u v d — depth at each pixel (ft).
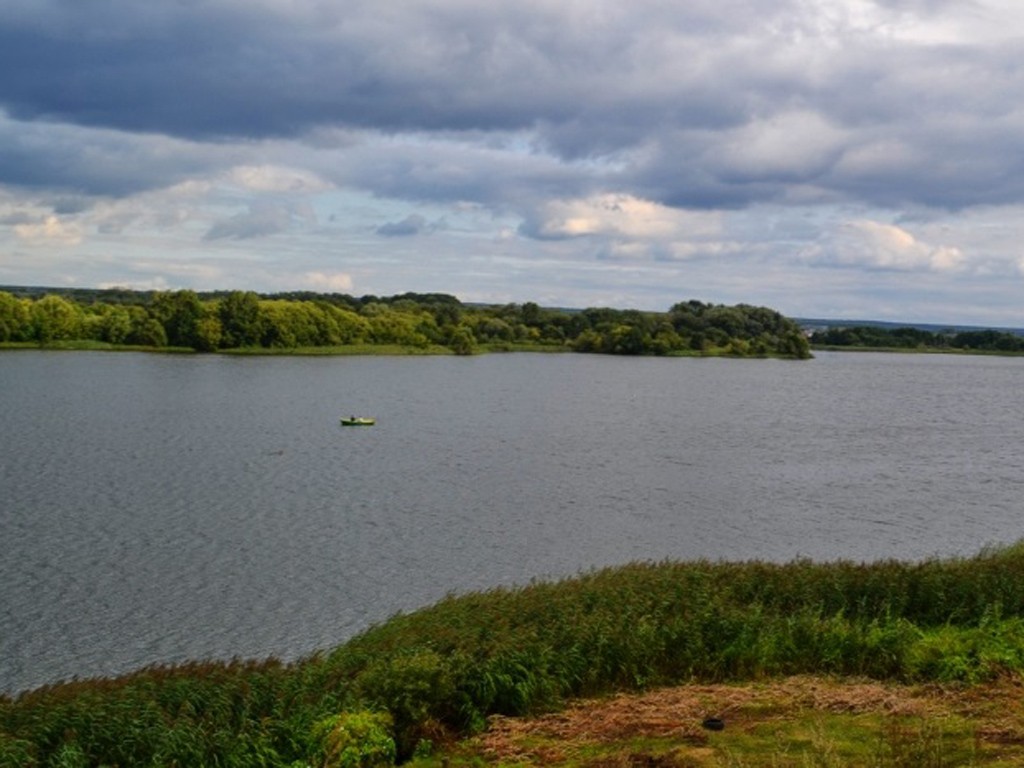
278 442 223.30
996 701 41.14
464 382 439.22
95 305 634.02
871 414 343.46
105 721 41.01
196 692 44.60
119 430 232.73
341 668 46.42
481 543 124.06
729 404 369.50
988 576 58.49
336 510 143.02
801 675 47.73
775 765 33.78
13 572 104.12
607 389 426.92
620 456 215.92
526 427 274.16
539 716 43.86
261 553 115.24
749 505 157.58
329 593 99.81
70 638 85.25
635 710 43.16
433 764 39.09
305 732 40.11
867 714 40.78
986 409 377.30
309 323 592.60
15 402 287.07
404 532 129.18
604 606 56.39
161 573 105.40
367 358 584.40
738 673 48.57
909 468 207.72
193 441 218.59
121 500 144.97
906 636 49.62
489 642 48.62
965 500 167.73
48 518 130.41
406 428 262.88
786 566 65.41
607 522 140.15
